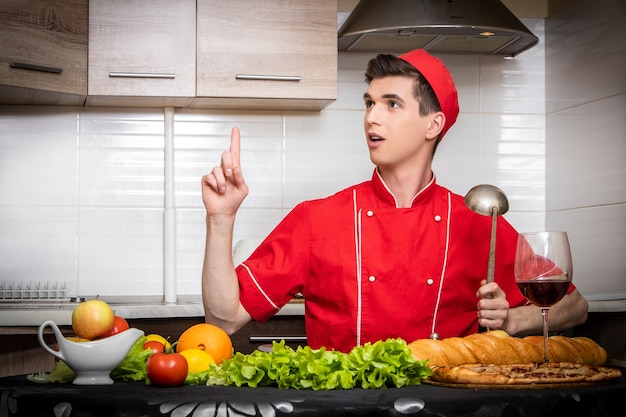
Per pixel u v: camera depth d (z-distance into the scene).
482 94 3.51
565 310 1.75
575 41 3.32
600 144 3.13
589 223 3.22
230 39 3.04
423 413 1.08
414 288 1.72
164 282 3.22
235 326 1.63
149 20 2.99
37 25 2.86
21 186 3.19
